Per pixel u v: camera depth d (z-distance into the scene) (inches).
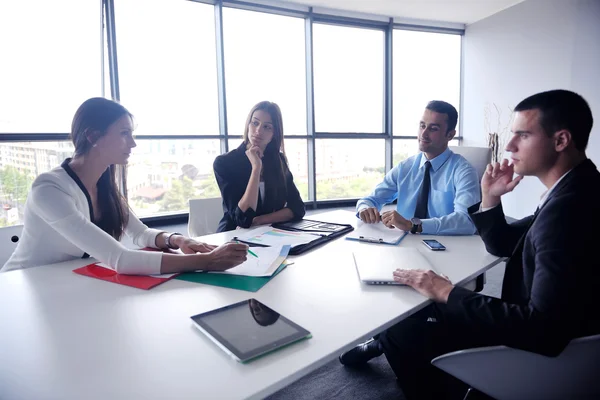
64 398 23.5
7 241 63.0
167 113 172.1
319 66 201.9
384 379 69.2
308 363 27.0
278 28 192.1
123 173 61.6
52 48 146.9
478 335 44.7
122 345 29.8
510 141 41.6
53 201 47.2
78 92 153.4
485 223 53.1
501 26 204.7
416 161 85.7
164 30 167.5
